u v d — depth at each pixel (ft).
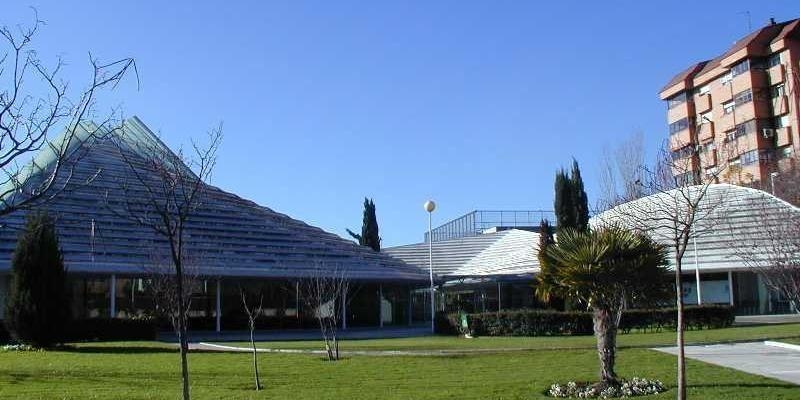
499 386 56.24
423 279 173.58
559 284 55.72
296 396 53.26
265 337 132.26
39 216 95.20
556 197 144.97
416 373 66.54
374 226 239.71
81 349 94.02
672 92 267.80
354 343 106.11
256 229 167.22
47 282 95.55
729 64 242.17
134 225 142.31
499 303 180.45
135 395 53.93
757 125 231.09
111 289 136.05
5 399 51.96
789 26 231.71
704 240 167.84
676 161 67.26
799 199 158.81
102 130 62.44
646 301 54.19
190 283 100.68
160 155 96.84
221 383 61.67
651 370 62.95
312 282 140.46
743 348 84.07
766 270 85.40
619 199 118.83
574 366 68.33
